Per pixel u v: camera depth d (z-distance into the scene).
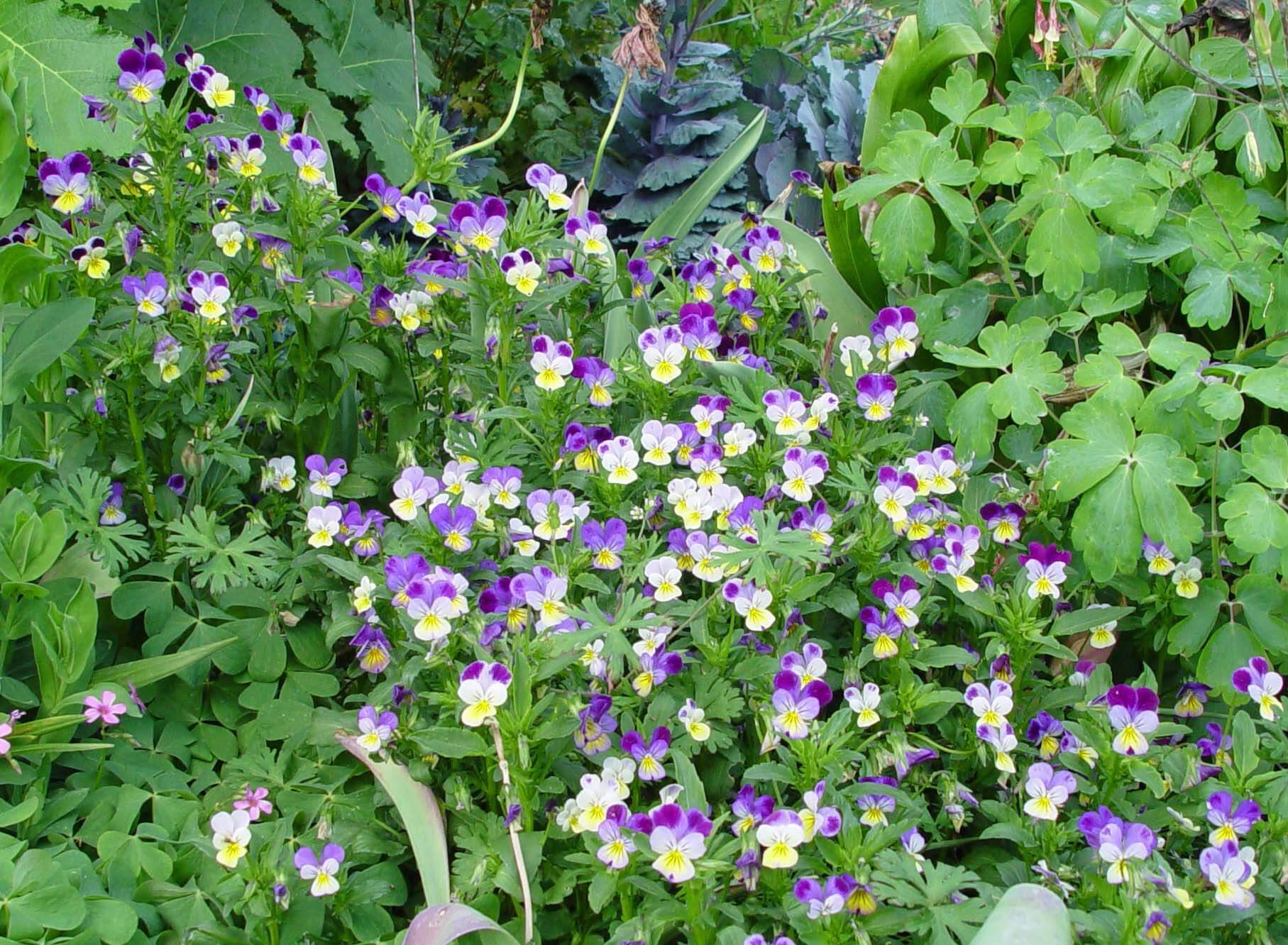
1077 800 0.71
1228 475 0.82
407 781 0.69
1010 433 0.88
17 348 0.72
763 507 0.75
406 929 0.68
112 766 0.73
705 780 0.71
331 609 0.77
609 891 0.63
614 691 0.69
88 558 0.74
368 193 0.87
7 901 0.63
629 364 0.80
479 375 0.82
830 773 0.65
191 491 0.79
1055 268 0.86
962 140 1.01
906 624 0.71
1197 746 0.73
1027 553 0.81
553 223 0.83
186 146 0.80
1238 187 0.87
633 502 0.77
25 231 0.88
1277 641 0.78
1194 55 0.92
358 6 1.30
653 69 1.36
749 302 0.87
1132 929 0.60
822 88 1.46
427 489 0.75
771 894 0.65
